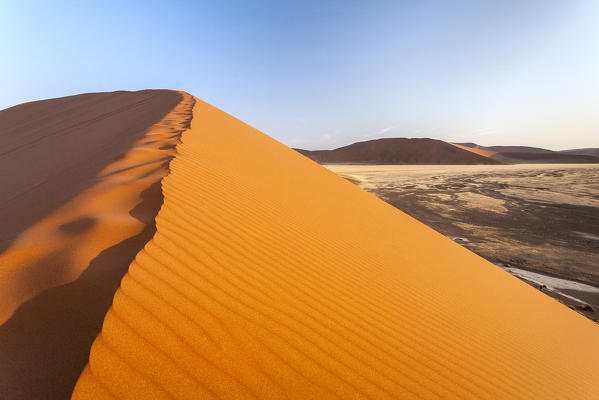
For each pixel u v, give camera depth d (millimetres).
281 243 2658
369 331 1972
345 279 2541
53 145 7391
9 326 1140
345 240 3535
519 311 3799
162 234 1909
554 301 5297
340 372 1516
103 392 995
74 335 1145
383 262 3381
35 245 1628
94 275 1451
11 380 966
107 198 2412
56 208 2258
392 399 1485
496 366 2262
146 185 2752
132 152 3896
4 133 11547
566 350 3262
